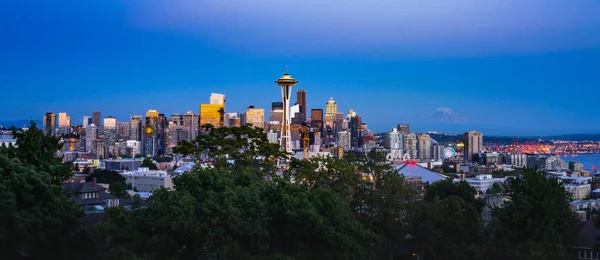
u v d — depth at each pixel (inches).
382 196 5098.4
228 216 3740.2
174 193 3909.9
